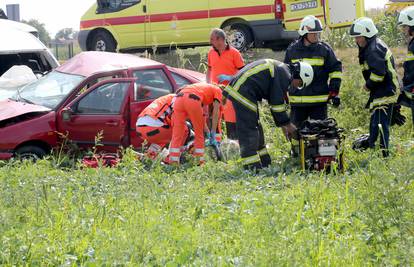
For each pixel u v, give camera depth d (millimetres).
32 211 13055
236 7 33438
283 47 35125
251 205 13555
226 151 18969
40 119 20016
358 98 24688
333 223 12516
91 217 12836
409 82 18141
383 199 11969
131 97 20688
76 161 20219
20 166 17906
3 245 10688
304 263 10133
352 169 16828
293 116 19047
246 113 17109
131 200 13953
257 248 10586
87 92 20547
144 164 18438
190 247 11047
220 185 15664
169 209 13469
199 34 34250
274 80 16891
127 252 10617
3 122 19734
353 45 37469
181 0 34406
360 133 21938
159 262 10484
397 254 10445
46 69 27703
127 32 35594
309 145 16906
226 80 21906
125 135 20594
